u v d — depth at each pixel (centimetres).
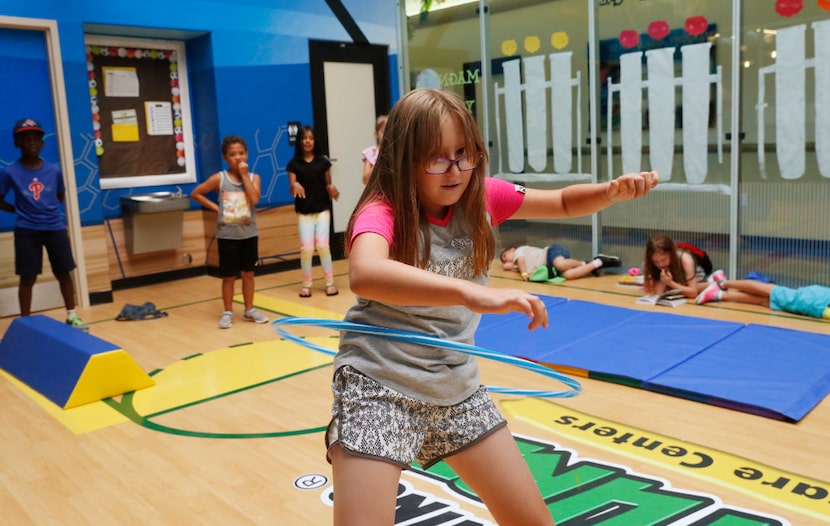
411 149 141
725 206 555
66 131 594
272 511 256
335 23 759
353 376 146
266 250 734
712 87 548
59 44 587
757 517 234
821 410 321
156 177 707
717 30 539
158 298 638
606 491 256
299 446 312
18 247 528
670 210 590
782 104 514
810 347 400
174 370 429
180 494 272
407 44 775
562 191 170
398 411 145
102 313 588
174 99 714
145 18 634
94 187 616
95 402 377
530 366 147
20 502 271
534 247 664
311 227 611
